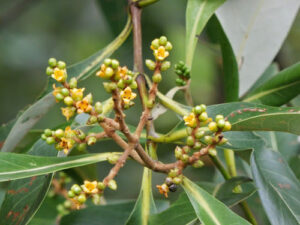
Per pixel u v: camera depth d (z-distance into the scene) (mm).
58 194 745
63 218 643
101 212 644
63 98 492
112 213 644
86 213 643
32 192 574
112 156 514
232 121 543
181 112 574
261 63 671
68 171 698
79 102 491
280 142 702
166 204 650
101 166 1108
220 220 504
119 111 495
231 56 618
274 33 670
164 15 1046
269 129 534
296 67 618
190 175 953
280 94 628
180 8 1081
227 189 586
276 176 578
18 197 575
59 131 506
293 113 515
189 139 509
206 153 509
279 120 524
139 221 535
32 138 674
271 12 672
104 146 1021
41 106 583
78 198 488
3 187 752
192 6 635
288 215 549
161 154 1004
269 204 547
